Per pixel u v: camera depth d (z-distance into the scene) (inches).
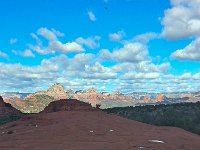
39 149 1100.5
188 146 1370.6
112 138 1350.9
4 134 1587.1
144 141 1333.7
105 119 1900.8
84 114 1989.4
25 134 1469.0
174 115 3722.9
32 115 2038.6
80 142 1228.5
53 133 1449.3
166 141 1400.1
